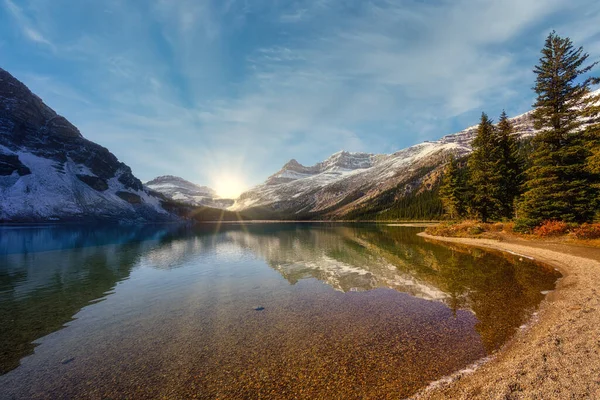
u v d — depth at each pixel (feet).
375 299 47.91
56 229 342.44
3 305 49.90
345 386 23.77
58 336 36.24
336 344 31.48
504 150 169.99
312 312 42.55
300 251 120.47
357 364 27.14
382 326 36.04
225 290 57.82
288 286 59.77
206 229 376.27
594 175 106.11
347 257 98.07
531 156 120.16
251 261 95.55
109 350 31.96
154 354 30.71
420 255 96.58
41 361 29.76
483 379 23.22
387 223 431.84
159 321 40.83
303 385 24.14
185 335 35.55
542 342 28.32
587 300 40.11
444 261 82.84
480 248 108.99
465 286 53.62
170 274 75.61
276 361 28.27
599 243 84.48
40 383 25.59
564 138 112.27
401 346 30.35
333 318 39.65
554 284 51.90
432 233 176.35
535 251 89.40
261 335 34.71
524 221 120.78
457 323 35.91
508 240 116.88
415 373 25.14
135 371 27.35
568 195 106.73
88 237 218.79
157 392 23.82
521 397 20.30
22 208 503.20
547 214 114.01
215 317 41.88
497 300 44.21
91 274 76.54
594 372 22.07
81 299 53.11
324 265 83.30
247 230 336.70
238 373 26.35
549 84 116.88
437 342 30.91
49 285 64.49
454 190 207.82
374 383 24.00
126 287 61.93
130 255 114.52
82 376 26.68
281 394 23.06
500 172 166.91
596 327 30.40
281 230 321.52
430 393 22.18
